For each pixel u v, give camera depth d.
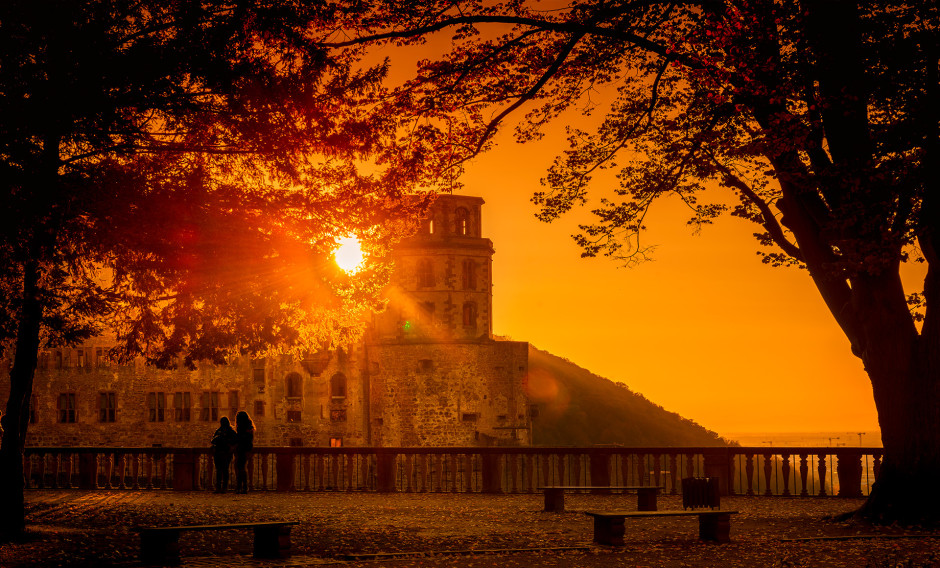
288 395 81.69
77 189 14.55
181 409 82.50
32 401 84.12
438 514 19.45
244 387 81.88
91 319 18.92
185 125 16.27
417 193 19.56
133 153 16.50
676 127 18.75
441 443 79.69
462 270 83.31
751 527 16.83
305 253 19.25
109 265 18.52
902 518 16.52
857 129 16.14
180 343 20.75
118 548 14.27
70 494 24.45
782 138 15.80
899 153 16.00
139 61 13.91
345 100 16.86
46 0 13.35
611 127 20.20
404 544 14.87
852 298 17.19
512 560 12.96
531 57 18.41
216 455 25.23
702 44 16.88
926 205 15.94
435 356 80.44
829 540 14.63
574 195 20.62
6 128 13.43
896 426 16.77
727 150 17.06
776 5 15.98
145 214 15.88
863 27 15.70
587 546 14.23
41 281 16.56
